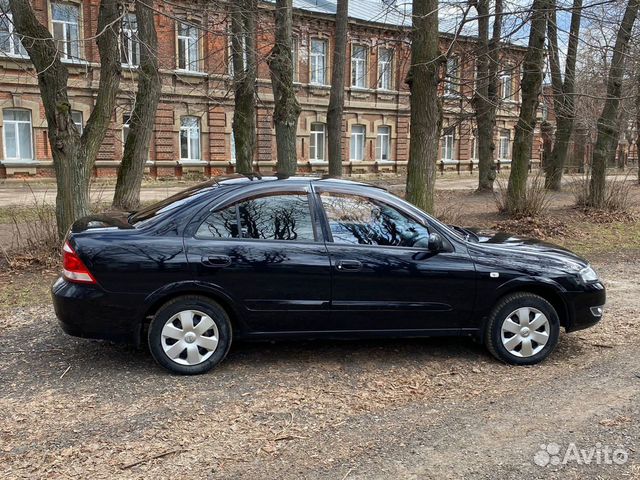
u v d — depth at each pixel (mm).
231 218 4512
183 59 26078
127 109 12164
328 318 4574
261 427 3646
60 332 5461
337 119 16969
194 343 4434
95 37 7934
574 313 4914
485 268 4742
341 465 3211
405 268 4617
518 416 3857
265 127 28922
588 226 13203
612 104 14227
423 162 9836
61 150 8172
